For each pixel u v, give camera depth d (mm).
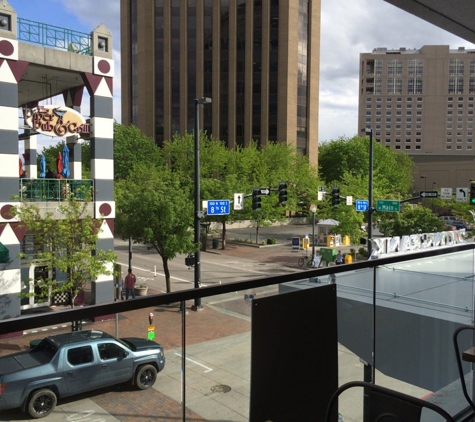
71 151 24234
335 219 46531
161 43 72688
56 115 20797
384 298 4742
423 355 5070
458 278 5641
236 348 2830
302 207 64562
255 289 2881
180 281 31281
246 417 2912
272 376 2951
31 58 19688
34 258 21047
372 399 2574
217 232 56156
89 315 2096
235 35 70812
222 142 66188
